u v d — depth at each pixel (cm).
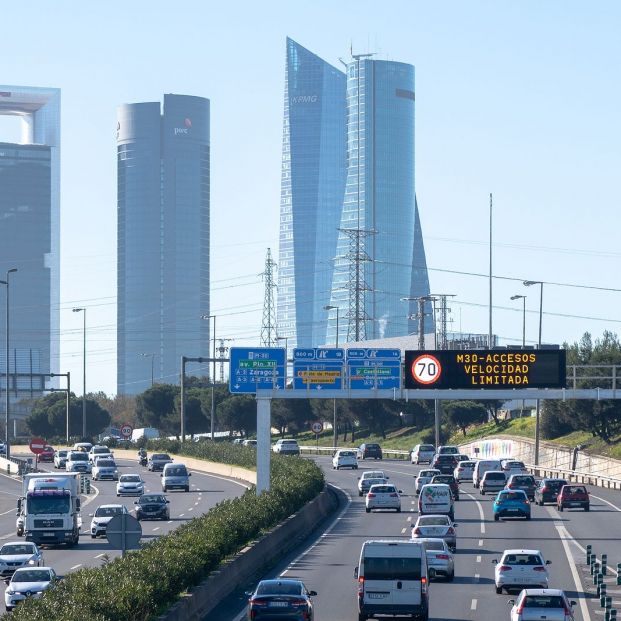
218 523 14462
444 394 19375
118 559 10781
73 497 19312
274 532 17275
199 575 11881
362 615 10962
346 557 16588
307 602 9906
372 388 19950
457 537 19488
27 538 18988
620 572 13850
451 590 13300
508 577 12800
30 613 8331
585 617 11356
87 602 8756
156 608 9906
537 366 19012
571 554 16912
